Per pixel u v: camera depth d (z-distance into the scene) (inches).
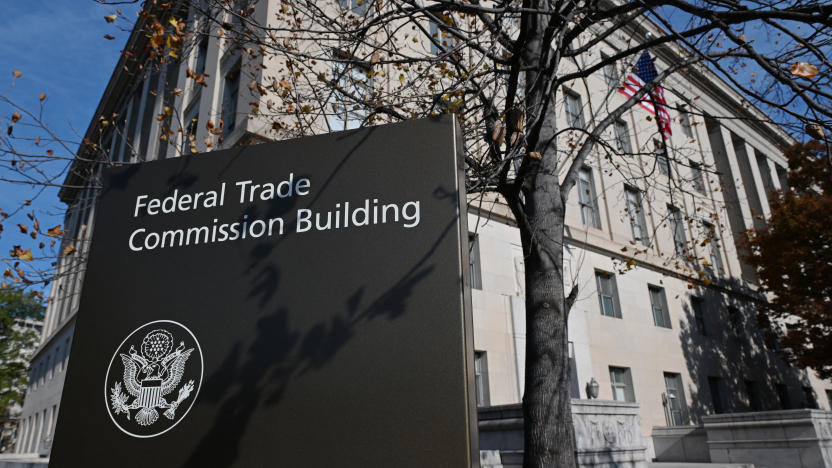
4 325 1453.0
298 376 85.9
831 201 774.5
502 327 641.6
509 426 438.6
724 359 969.5
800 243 823.7
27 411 1392.7
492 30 319.0
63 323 1099.3
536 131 246.5
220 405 87.3
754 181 1332.4
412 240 89.3
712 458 657.6
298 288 91.4
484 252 661.3
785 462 584.4
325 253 92.4
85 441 90.4
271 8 515.5
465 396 78.4
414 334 83.6
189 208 102.7
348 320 87.1
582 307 746.8
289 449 82.4
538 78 260.1
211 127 349.1
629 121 964.6
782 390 1107.3
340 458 80.0
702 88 1200.8
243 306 92.7
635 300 842.2
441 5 262.4
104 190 109.0
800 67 164.1
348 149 99.0
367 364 84.0
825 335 826.2
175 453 86.4
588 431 452.4
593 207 854.5
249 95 534.9
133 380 92.5
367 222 92.5
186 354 92.0
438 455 76.9
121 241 103.7
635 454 489.1
